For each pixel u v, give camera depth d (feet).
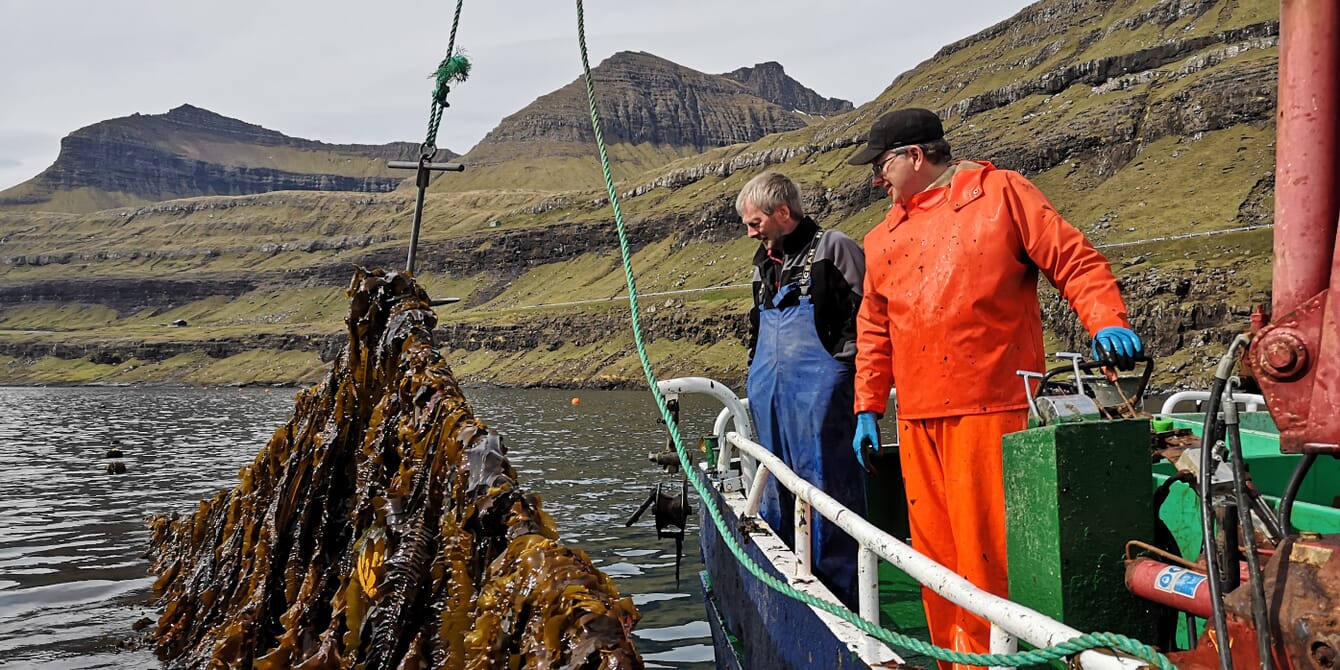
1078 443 8.24
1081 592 8.22
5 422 189.57
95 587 34.17
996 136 623.36
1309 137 5.23
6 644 26.08
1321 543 5.21
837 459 14.40
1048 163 564.71
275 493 17.92
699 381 17.60
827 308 14.40
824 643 9.90
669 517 21.84
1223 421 7.13
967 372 10.72
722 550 16.98
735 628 15.35
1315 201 5.22
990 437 10.57
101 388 599.98
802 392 14.42
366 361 16.76
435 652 9.92
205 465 96.12
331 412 17.74
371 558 11.90
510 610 7.92
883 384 12.47
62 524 53.78
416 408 13.05
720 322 495.82
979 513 10.64
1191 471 8.31
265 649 16.53
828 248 14.38
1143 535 8.32
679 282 653.71
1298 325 5.18
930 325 11.00
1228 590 6.73
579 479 73.77
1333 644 4.87
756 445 14.15
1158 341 316.60
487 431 11.01
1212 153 492.13
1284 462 13.19
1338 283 4.97
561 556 7.97
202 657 19.12
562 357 547.90
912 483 11.64
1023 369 10.75
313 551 16.30
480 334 607.78
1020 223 10.62
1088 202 499.51
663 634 27.73
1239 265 329.72
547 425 158.92
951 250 10.94
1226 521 6.80
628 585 34.63
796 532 11.82
